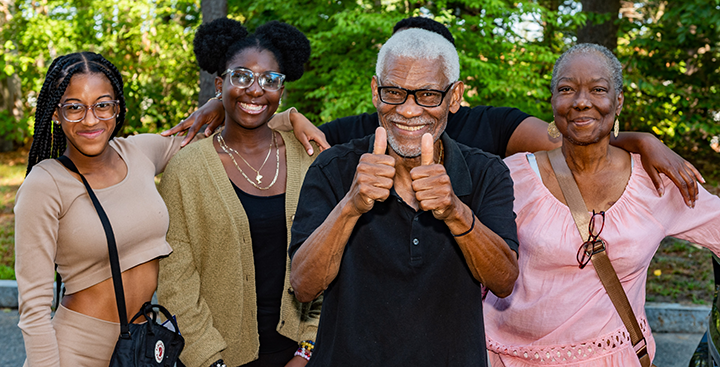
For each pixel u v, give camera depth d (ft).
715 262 8.09
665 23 29.71
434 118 5.71
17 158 46.50
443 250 5.73
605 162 7.45
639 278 7.54
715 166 36.35
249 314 7.66
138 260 7.21
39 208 6.61
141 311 7.16
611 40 30.14
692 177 7.09
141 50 37.73
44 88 6.88
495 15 23.61
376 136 5.12
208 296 7.73
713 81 31.53
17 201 6.67
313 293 5.69
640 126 33.94
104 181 7.18
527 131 8.84
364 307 5.77
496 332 8.06
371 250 5.78
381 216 5.80
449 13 22.16
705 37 28.25
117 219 7.02
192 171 7.61
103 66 7.00
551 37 30.63
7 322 16.72
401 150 5.78
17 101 48.73
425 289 5.73
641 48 30.91
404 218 5.75
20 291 6.57
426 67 5.57
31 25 35.19
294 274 5.73
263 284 7.80
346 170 6.04
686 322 16.28
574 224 7.30
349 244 5.82
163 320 7.88
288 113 8.53
